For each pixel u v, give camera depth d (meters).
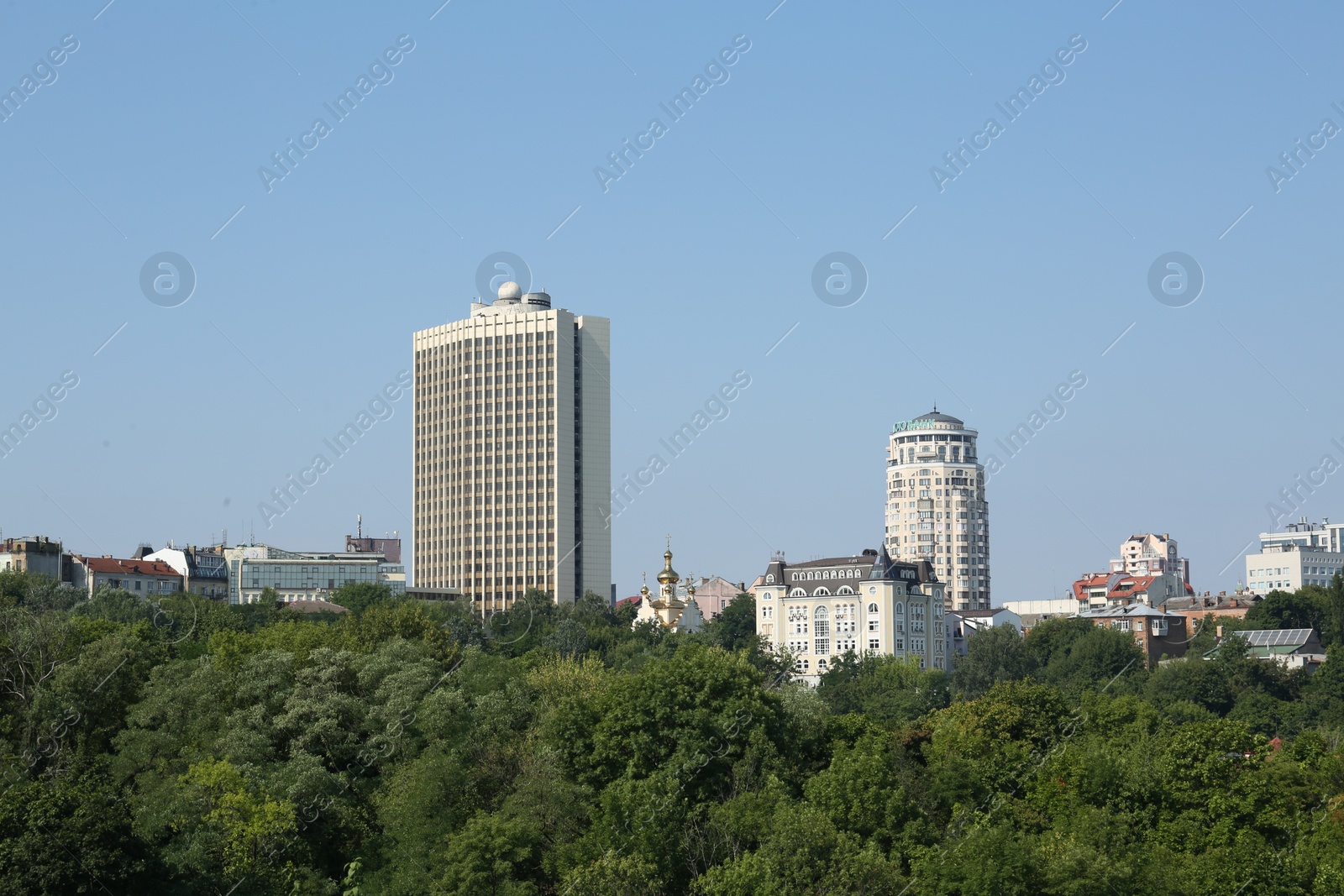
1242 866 129.75
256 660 167.50
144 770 147.75
